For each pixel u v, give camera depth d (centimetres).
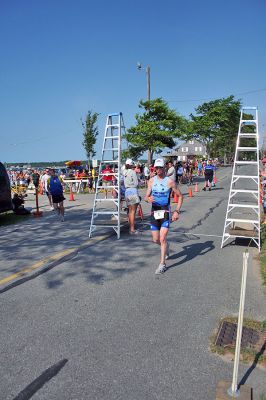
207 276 583
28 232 995
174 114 2866
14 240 888
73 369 333
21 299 495
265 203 1034
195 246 782
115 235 899
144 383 312
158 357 351
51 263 660
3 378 321
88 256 706
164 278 575
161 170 603
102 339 386
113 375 324
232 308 459
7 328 412
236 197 1780
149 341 380
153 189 614
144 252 732
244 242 808
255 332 396
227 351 359
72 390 304
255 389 305
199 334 395
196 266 637
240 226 777
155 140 2827
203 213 1258
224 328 404
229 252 730
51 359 349
